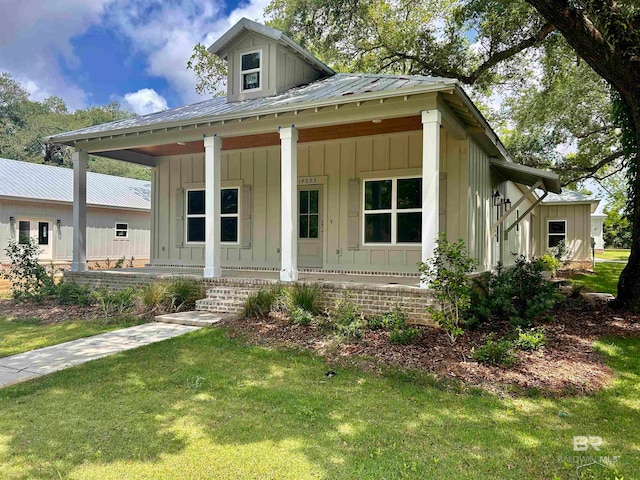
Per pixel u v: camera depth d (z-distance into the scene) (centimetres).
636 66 707
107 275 931
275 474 273
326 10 1324
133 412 366
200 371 468
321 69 1075
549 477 277
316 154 958
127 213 1866
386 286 656
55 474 272
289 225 745
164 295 786
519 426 350
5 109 3878
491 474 279
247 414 363
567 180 2025
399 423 350
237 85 983
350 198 923
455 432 337
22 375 463
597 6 705
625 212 856
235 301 749
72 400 392
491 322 664
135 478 268
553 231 1923
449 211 809
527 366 482
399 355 506
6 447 306
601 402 404
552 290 778
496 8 1273
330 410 373
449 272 561
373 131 857
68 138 935
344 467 283
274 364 491
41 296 902
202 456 294
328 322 618
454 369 465
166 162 1156
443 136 815
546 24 1250
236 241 1061
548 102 1850
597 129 1881
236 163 1056
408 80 743
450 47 1551
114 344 576
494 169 1071
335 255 939
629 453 309
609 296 905
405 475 275
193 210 1124
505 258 1256
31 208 1481
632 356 543
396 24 1594
